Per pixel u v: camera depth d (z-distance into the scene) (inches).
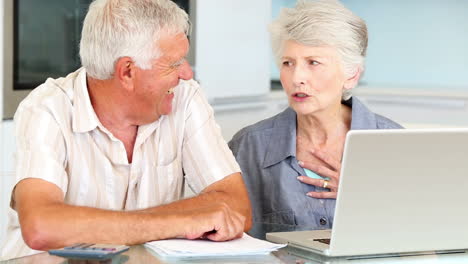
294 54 73.4
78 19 125.4
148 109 69.6
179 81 72.4
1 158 113.2
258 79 166.6
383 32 201.2
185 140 76.4
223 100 158.4
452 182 54.4
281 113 81.2
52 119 68.6
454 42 194.1
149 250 57.0
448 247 57.9
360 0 202.7
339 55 73.0
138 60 66.6
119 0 67.3
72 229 59.2
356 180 52.5
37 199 62.4
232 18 155.9
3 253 71.5
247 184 80.4
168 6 67.6
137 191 73.7
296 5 73.7
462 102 171.5
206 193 70.4
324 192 76.2
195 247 56.6
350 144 51.1
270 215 78.8
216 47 152.2
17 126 69.1
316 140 78.7
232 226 60.1
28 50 117.7
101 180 71.6
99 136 71.4
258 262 53.9
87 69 69.2
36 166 65.0
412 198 54.4
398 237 55.9
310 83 73.4
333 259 55.5
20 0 115.7
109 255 52.2
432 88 185.8
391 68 200.8
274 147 79.3
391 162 52.3
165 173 75.1
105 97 69.8
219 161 74.1
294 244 58.9
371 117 78.5
